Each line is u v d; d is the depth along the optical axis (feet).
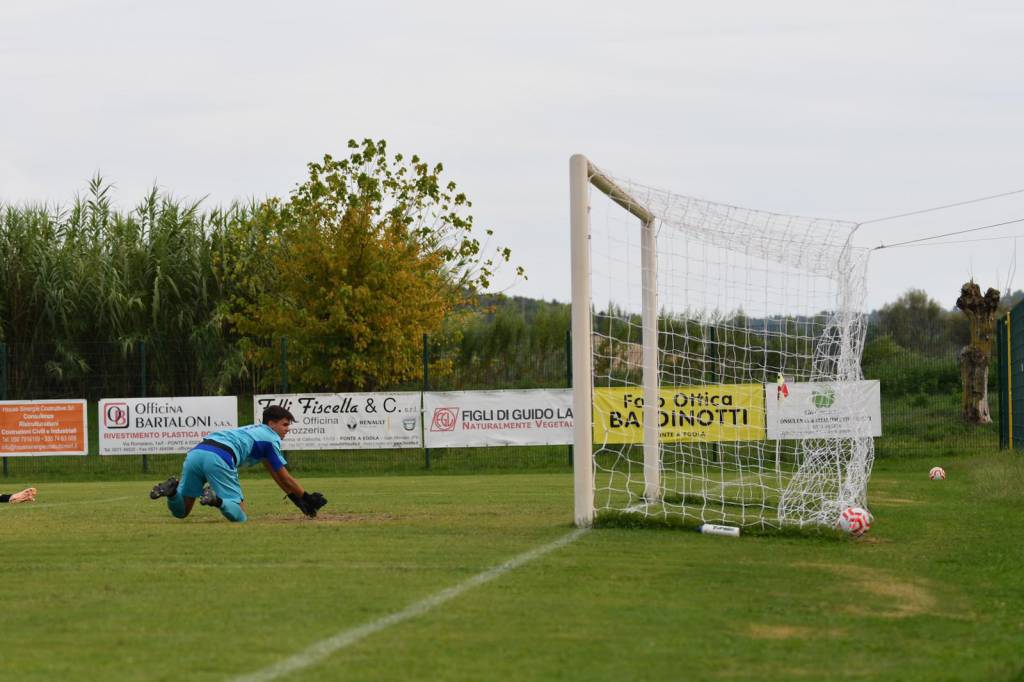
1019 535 37.29
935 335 108.47
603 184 42.47
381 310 115.85
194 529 38.99
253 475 85.76
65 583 26.78
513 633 20.97
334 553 31.96
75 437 88.28
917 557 31.89
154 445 88.22
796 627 21.77
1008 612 23.50
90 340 124.98
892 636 21.03
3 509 50.24
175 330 126.11
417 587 25.96
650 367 48.49
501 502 51.67
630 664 18.61
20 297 124.67
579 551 32.53
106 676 17.74
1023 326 78.64
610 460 84.07
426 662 18.67
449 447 85.87
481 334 129.90
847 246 43.01
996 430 96.99
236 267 123.65
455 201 124.16
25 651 19.53
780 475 57.62
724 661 18.90
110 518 44.27
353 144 119.44
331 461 91.35
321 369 114.32
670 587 26.18
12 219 127.75
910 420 99.50
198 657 19.03
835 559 31.42
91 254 129.59
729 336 64.03
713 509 46.19
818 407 50.52
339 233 116.98
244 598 24.57
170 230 129.59
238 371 119.34
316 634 20.84
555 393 84.94
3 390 95.35
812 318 53.47
